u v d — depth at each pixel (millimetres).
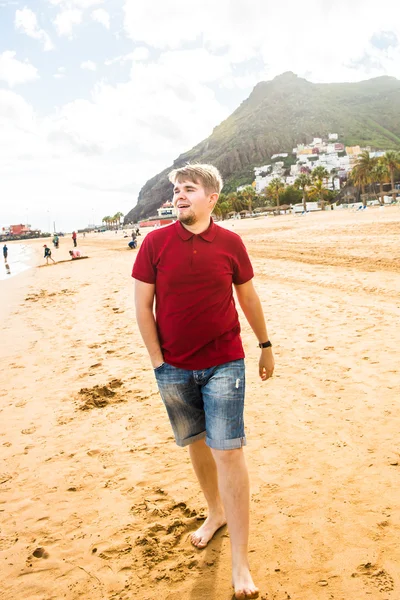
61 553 2664
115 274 20219
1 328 10609
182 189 2189
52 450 4086
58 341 8570
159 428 4305
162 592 2271
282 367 5566
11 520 3053
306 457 3434
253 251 21453
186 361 2262
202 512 2904
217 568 2389
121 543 2693
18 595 2363
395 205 67375
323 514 2740
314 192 126938
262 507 2871
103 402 5141
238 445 2182
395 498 2822
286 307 8984
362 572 2264
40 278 23594
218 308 2244
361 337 6426
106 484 3393
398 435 3609
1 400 5629
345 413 4117
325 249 19078
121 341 7957
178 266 2193
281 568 2338
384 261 13898
